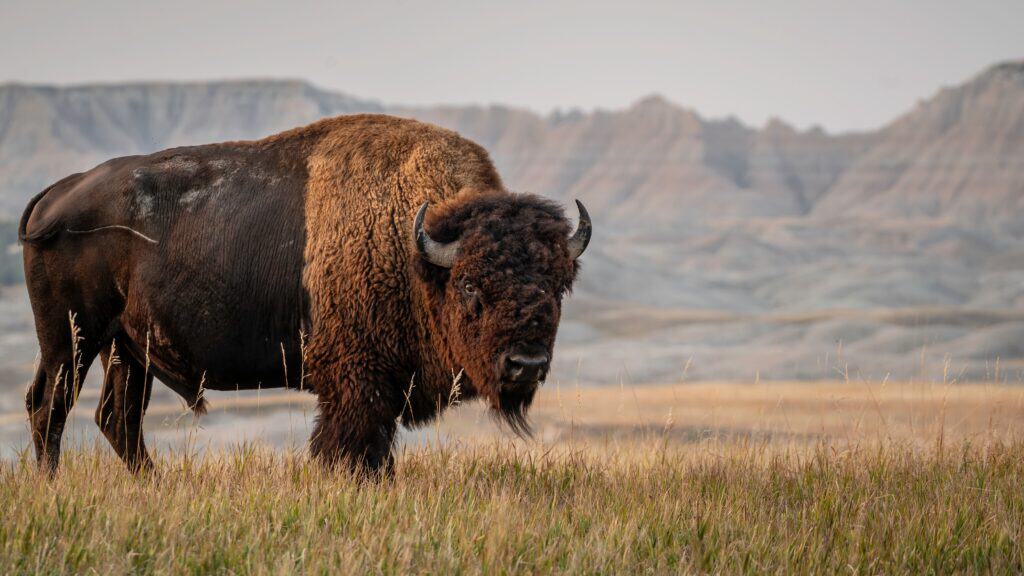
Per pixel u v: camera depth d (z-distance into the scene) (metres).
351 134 28.25
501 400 25.25
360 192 26.97
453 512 20.03
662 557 18.28
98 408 29.69
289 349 27.89
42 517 18.05
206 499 19.89
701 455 28.42
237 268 27.69
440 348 26.09
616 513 20.97
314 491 20.77
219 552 17.02
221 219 27.94
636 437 32.47
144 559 16.92
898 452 27.41
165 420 27.17
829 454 27.77
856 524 20.47
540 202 25.62
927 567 18.45
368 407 26.22
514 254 24.22
